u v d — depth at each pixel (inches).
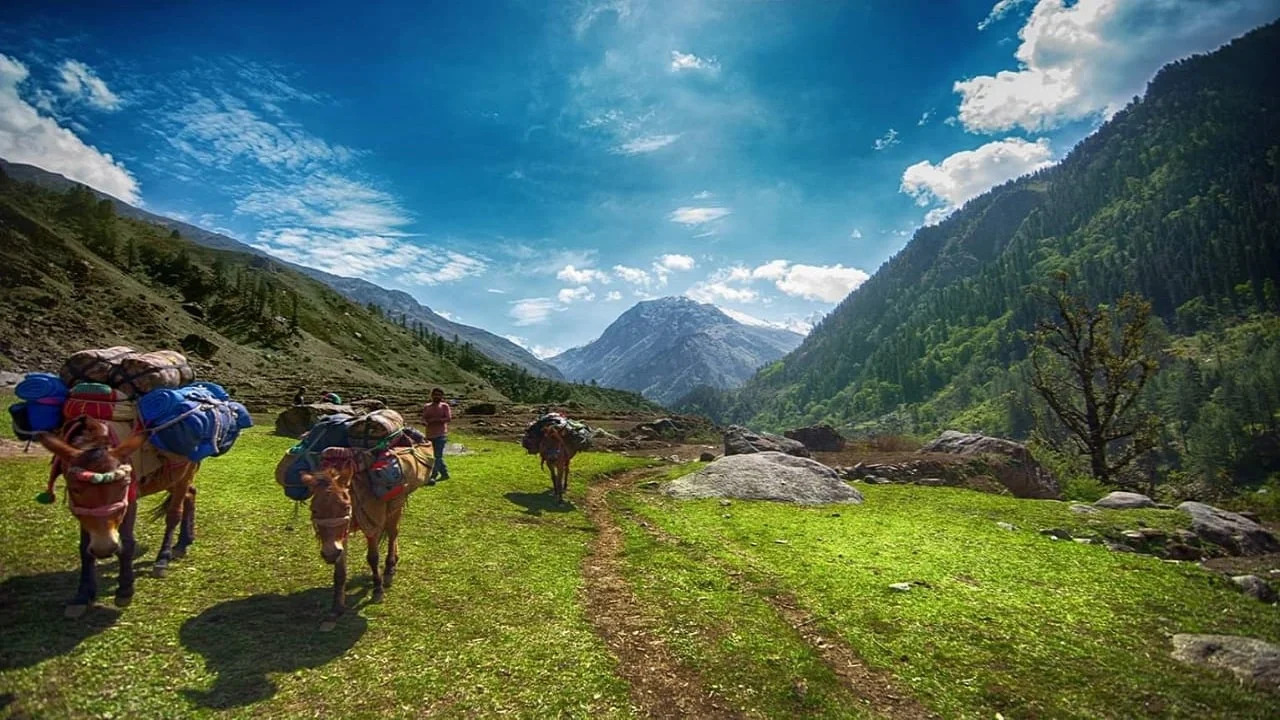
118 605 271.3
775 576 400.5
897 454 1003.9
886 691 265.6
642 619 325.7
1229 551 540.1
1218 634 321.1
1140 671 280.7
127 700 211.2
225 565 340.2
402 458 333.1
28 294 2588.6
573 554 436.8
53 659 226.2
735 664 279.1
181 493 320.8
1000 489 861.2
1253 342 6845.5
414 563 377.1
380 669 250.4
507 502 586.2
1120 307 1224.8
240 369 3420.3
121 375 275.6
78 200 6407.5
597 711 236.8
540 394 7854.3
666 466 991.0
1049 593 380.5
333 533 269.3
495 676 254.4
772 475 724.0
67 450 232.4
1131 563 448.5
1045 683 270.8
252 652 252.4
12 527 348.2
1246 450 4884.4
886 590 376.8
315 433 316.2
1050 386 1320.1
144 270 5551.2
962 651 298.7
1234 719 243.1
